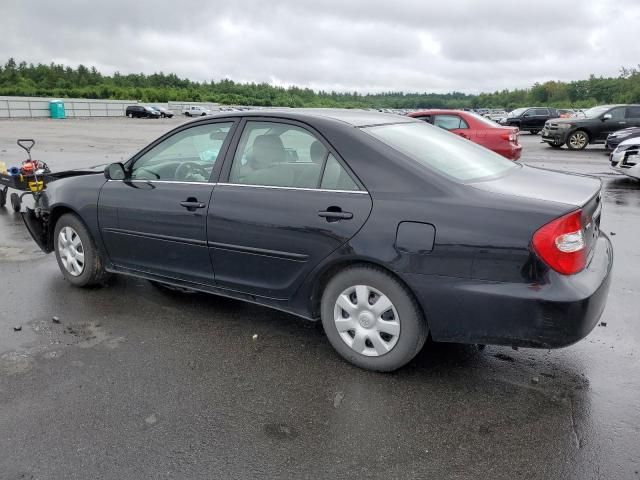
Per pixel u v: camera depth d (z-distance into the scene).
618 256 5.80
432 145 3.65
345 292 3.38
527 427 2.83
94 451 2.64
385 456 2.61
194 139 4.09
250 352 3.66
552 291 2.79
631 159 10.44
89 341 3.81
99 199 4.47
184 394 3.14
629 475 2.47
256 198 3.61
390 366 3.30
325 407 3.02
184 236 3.97
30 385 3.22
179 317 4.23
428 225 3.01
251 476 2.47
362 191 3.25
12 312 4.31
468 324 3.01
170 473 2.49
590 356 3.58
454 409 2.99
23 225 7.41
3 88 93.56
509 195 3.01
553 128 19.80
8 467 2.52
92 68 136.88
